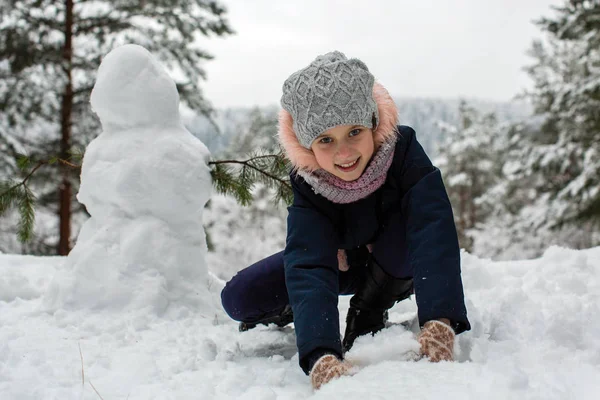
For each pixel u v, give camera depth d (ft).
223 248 48.24
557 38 36.65
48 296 7.54
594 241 44.78
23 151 25.22
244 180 9.32
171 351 5.86
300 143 5.19
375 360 4.60
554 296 6.81
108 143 8.28
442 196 5.28
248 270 6.20
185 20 29.58
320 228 5.35
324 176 5.26
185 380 4.90
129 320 6.88
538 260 9.09
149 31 29.50
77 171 27.58
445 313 4.78
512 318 5.57
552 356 4.56
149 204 7.89
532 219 38.68
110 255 7.66
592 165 33.60
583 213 35.53
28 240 10.51
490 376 3.74
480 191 70.08
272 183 9.43
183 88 29.86
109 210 8.00
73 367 5.20
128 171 7.88
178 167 8.06
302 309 4.84
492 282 8.13
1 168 24.88
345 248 5.80
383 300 6.02
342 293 6.46
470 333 5.35
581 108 36.32
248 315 6.29
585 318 5.32
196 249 8.20
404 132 5.55
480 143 69.46
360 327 6.06
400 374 4.00
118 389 4.66
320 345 4.64
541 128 50.03
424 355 4.57
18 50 26.96
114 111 8.29
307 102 4.91
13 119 27.37
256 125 77.71
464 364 4.17
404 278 5.85
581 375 3.82
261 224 50.31
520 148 54.03
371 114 4.99
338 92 4.84
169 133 8.37
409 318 7.00
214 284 8.73
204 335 6.63
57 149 26.96
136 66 8.38
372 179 5.22
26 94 27.27
